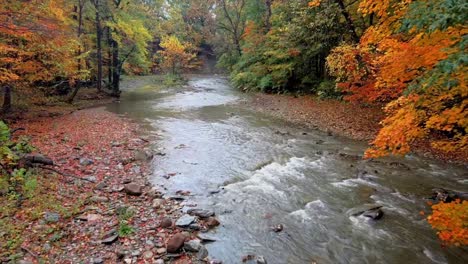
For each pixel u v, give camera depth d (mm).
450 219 4605
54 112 16078
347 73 13594
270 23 28281
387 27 7125
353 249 5586
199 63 50469
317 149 11562
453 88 4594
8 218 5445
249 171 9336
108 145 10906
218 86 32844
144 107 19938
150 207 6734
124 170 8820
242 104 21516
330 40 18688
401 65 6242
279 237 5898
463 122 4840
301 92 23594
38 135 11242
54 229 5418
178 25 47906
